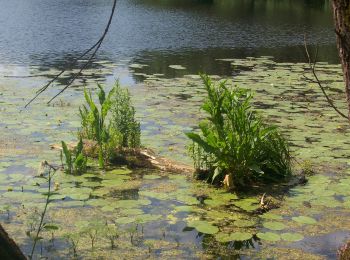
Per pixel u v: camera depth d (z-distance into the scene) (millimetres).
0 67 14414
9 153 7137
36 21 25422
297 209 5590
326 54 18484
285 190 6141
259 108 10180
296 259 4539
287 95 11516
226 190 6105
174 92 11547
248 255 4594
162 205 5629
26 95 10789
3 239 3158
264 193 5812
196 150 7227
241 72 14461
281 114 9711
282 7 33531
